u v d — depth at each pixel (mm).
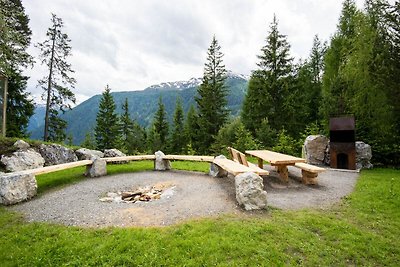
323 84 21016
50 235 4363
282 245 3920
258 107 24219
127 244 3922
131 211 5375
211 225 4477
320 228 4504
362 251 3877
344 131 10898
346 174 9672
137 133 36000
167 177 9109
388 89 11812
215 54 30203
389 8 11711
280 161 7387
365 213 5320
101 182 8391
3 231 4559
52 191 7254
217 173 8844
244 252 3703
